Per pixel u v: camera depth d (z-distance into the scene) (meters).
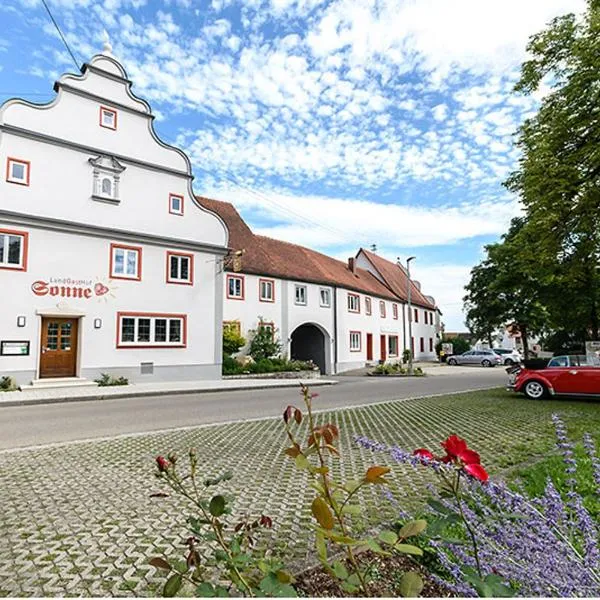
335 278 30.45
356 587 2.06
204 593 1.75
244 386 17.31
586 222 12.45
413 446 7.03
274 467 5.95
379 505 4.38
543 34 12.96
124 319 17.42
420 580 1.74
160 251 18.73
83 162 16.95
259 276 24.66
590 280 18.33
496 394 14.54
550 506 2.49
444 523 1.97
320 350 29.12
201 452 6.79
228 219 27.55
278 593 1.69
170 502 4.62
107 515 4.25
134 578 3.04
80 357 16.12
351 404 12.71
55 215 16.03
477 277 37.44
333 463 6.15
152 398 14.16
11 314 14.76
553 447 6.56
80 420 9.84
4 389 14.16
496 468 5.63
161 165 19.17
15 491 4.98
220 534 2.05
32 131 15.77
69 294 16.05
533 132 13.39
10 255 14.99
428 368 34.81
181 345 18.94
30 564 3.27
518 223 28.05
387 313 37.69
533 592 2.07
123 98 18.33
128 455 6.62
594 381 11.91
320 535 1.76
